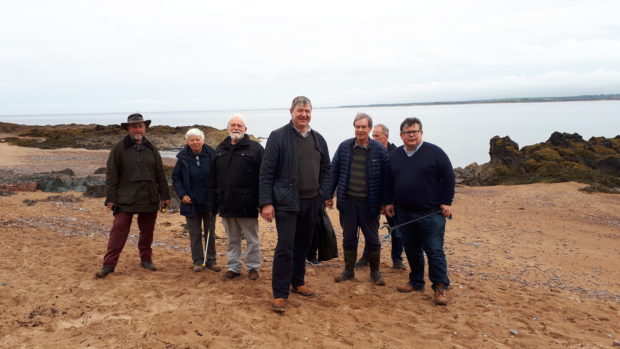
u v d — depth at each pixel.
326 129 85.38
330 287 5.50
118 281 5.21
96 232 8.32
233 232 5.48
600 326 4.67
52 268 5.62
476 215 13.19
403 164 5.12
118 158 5.42
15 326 3.86
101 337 3.73
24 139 46.22
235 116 5.18
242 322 4.18
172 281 5.33
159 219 9.74
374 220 5.49
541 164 22.41
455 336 4.15
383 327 4.28
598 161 22.86
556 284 6.57
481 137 60.62
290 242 4.58
